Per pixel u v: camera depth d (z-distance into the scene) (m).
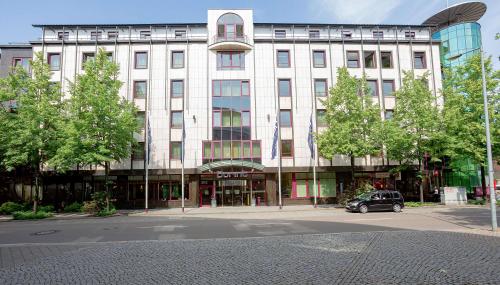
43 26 37.41
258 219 22.89
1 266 9.86
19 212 26.69
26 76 29.16
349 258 9.81
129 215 28.20
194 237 14.97
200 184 36.34
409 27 40.22
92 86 28.33
